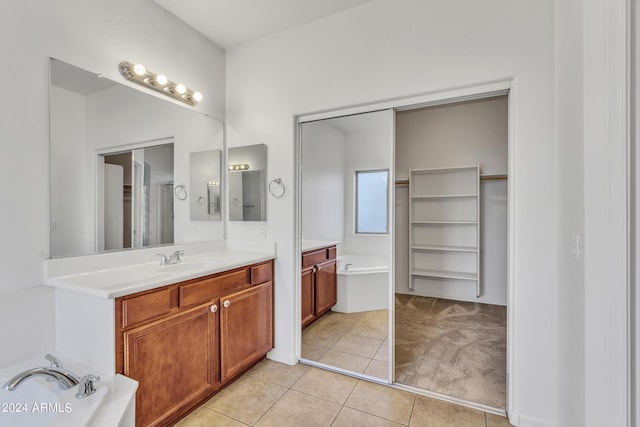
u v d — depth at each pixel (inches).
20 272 57.3
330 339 92.1
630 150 38.0
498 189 143.0
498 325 120.3
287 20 88.4
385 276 84.6
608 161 39.1
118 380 52.0
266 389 78.6
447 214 152.2
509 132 67.1
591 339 40.8
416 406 71.7
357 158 86.6
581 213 45.8
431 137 156.5
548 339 62.8
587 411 41.4
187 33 91.1
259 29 92.9
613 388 38.5
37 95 59.4
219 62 102.3
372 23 79.8
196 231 94.8
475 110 148.3
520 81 64.4
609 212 39.0
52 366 50.9
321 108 86.8
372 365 86.8
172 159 87.4
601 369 39.7
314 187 93.1
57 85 62.6
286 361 92.4
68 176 64.5
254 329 86.1
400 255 162.1
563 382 57.4
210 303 72.2
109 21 71.6
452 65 70.7
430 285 155.9
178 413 64.4
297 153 93.7
